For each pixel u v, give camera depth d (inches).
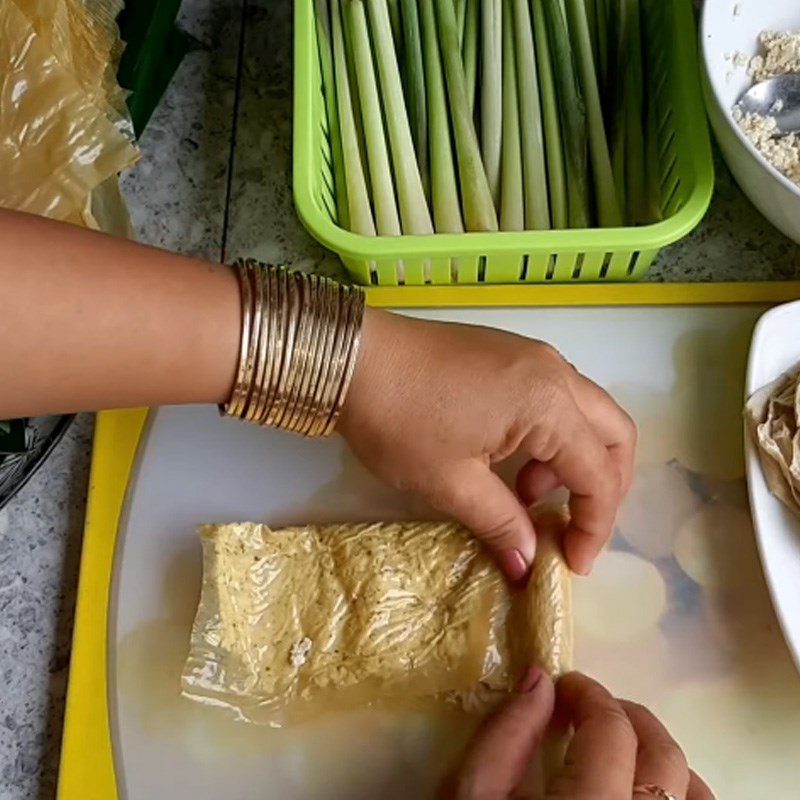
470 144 25.2
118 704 21.2
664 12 25.0
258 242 25.4
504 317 23.9
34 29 21.2
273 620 20.8
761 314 23.4
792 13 24.3
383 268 23.6
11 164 20.9
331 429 19.0
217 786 20.6
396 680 20.6
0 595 22.6
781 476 20.4
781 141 23.6
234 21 27.7
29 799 21.3
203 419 23.4
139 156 21.9
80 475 23.6
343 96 25.5
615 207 24.6
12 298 15.0
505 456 20.1
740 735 20.6
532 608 20.3
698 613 21.5
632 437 20.8
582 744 17.3
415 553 21.0
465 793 17.4
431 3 25.9
